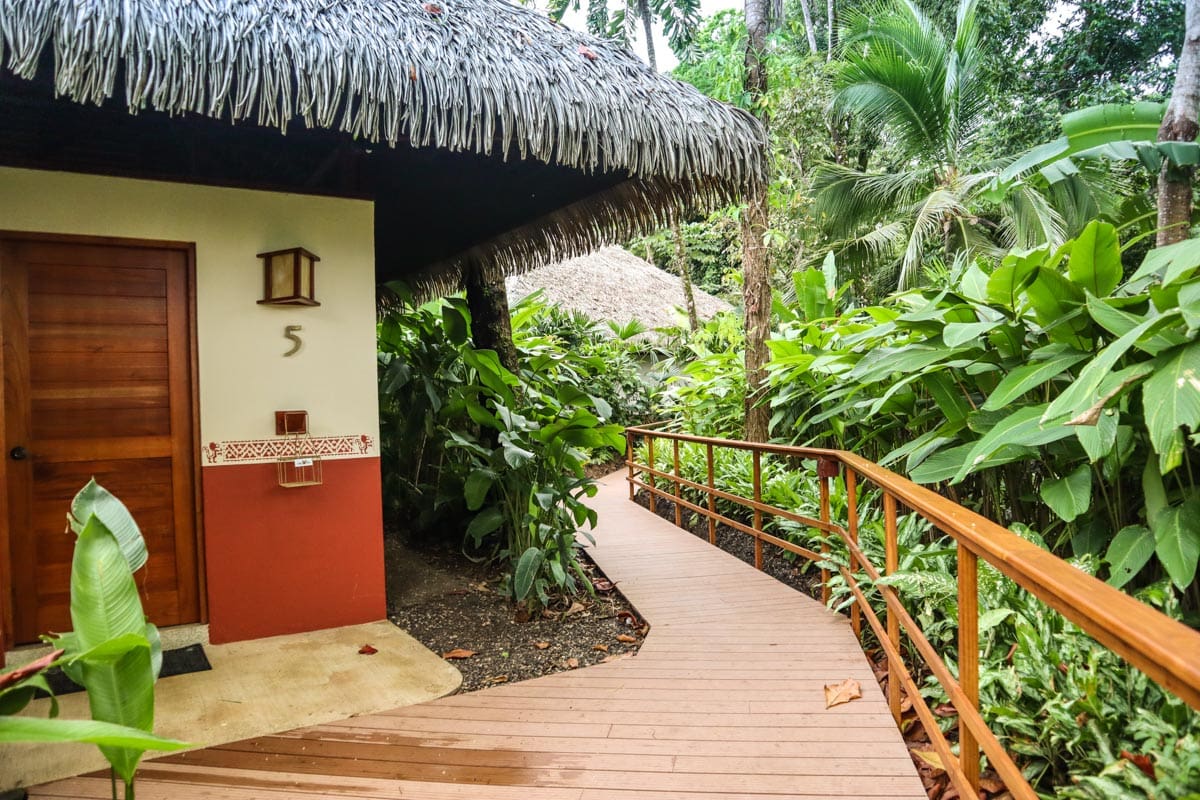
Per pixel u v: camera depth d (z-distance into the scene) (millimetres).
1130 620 1004
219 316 3209
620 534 5867
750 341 6504
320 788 2109
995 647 2529
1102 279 2756
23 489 2910
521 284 13102
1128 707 1911
